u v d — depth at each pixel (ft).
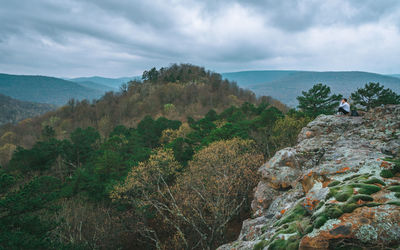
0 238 32.45
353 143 32.42
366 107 114.73
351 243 12.69
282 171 39.45
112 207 84.69
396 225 12.05
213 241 62.85
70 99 421.59
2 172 43.06
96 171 95.55
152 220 83.76
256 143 108.68
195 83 516.32
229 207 65.36
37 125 372.38
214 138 110.63
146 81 577.43
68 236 70.28
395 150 25.63
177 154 116.16
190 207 63.46
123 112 375.45
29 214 43.57
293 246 15.52
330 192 17.83
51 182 94.02
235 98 427.33
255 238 24.08
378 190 15.70
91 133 199.00
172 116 355.56
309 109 135.95
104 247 69.67
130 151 144.56
